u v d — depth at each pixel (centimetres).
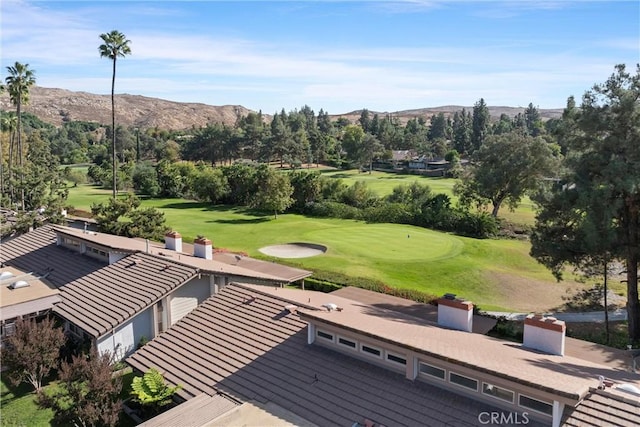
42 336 1981
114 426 1652
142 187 9806
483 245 4969
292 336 1819
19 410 1912
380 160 14900
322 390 1504
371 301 2778
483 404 1339
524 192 6825
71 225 5369
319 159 15488
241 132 16288
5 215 4894
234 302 2141
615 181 2484
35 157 8794
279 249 4728
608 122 2611
